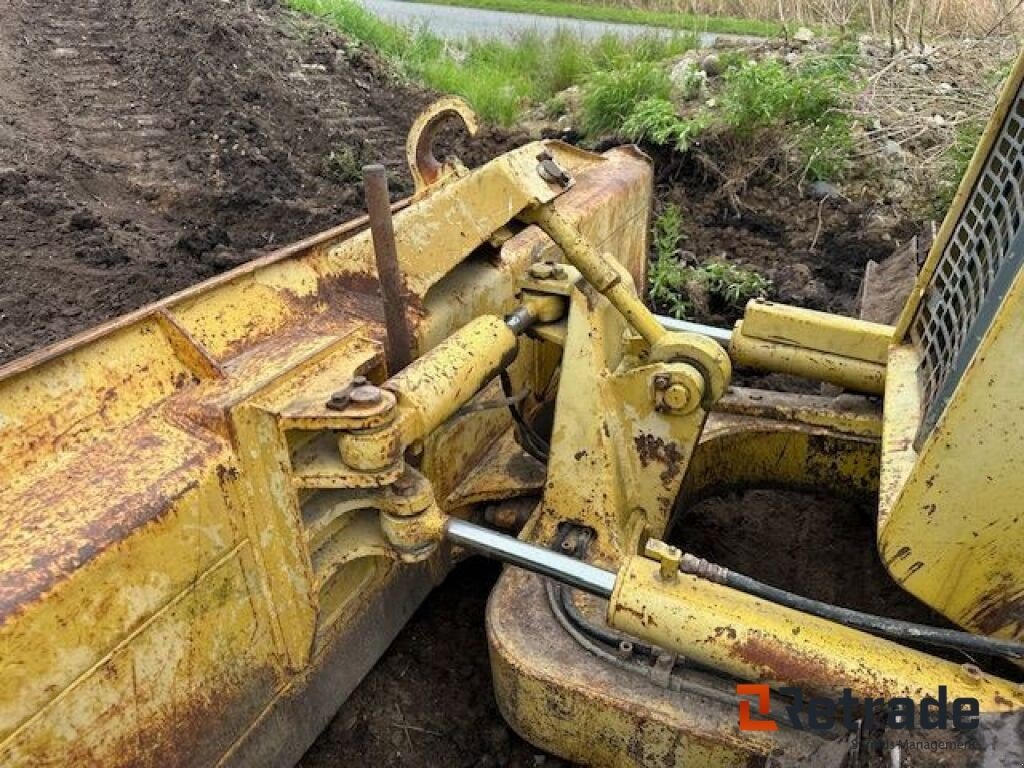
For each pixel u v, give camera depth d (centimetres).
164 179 556
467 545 191
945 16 726
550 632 198
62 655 135
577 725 189
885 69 619
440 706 240
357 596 216
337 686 212
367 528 198
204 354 175
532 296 220
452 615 267
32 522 142
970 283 187
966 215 201
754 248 507
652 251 486
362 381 174
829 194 536
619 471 220
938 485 153
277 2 891
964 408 145
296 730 197
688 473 260
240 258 467
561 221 210
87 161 557
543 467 257
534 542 218
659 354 216
